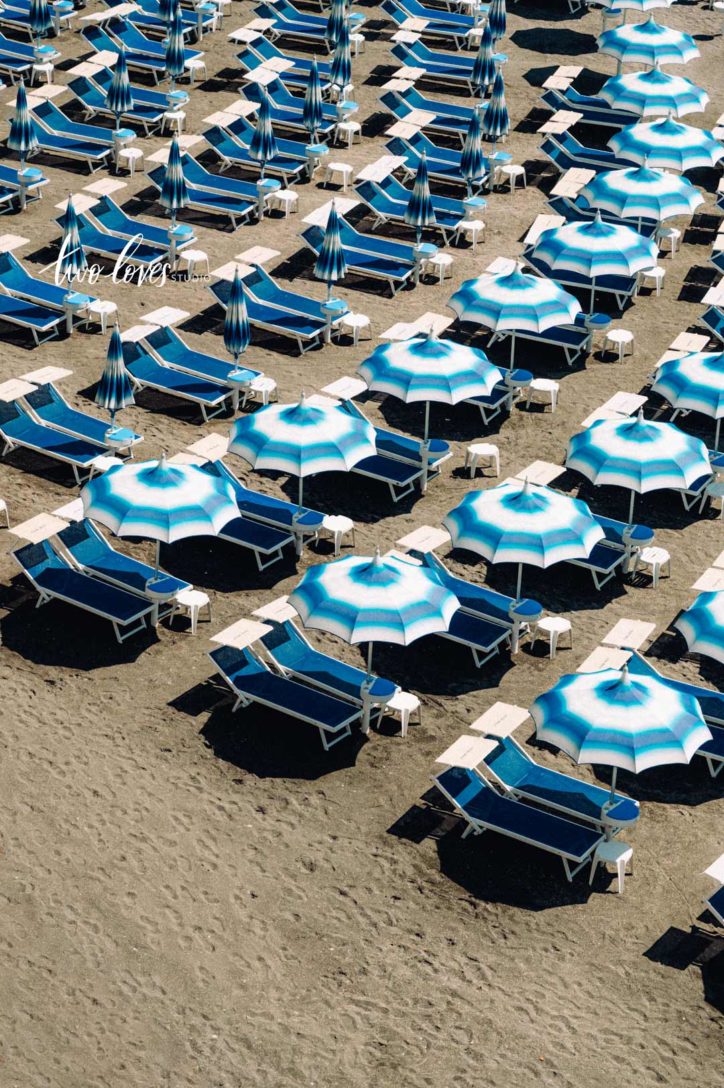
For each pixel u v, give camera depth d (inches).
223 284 1253.7
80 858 788.0
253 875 786.8
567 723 786.2
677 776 866.1
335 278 1254.9
